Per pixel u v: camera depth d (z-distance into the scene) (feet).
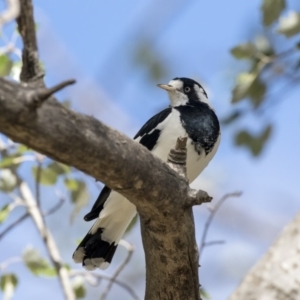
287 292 30.83
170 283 25.39
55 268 35.91
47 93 17.90
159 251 24.62
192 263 24.93
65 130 19.10
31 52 19.83
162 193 22.52
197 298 25.86
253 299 31.01
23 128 18.37
